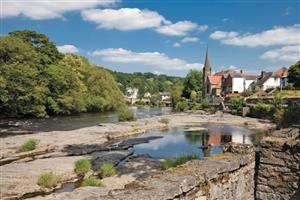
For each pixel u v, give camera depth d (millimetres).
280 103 57312
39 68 52500
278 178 7617
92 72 74812
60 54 65688
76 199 11453
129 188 5414
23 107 46938
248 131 43156
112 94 81312
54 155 24031
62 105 58469
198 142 33500
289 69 74062
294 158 7371
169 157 24156
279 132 8469
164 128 46812
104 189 13336
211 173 6562
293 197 7367
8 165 19906
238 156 7941
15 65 43594
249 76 102000
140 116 68000
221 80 106562
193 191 6031
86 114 68812
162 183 5629
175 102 104062
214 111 74812
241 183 7805
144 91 184375
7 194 14539
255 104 64375
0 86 40625
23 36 57812
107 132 37531
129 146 29969
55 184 16156
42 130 39500
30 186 15648
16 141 28609
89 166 18797
